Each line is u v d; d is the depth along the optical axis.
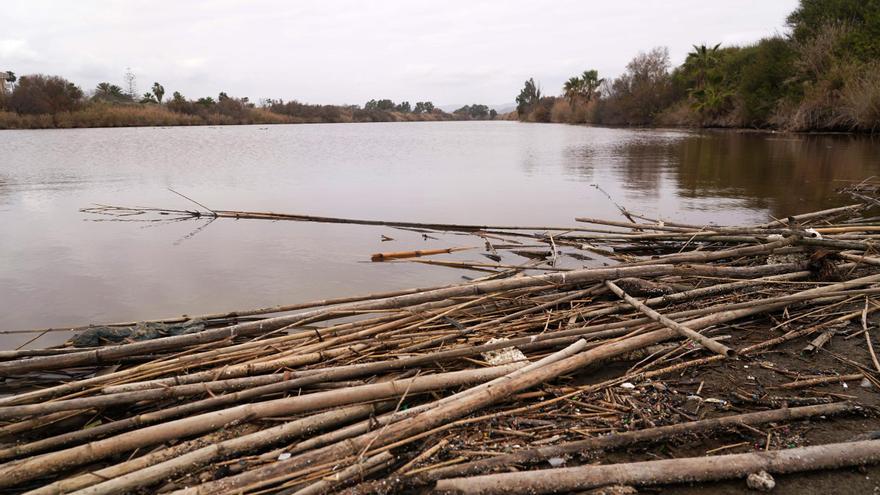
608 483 2.87
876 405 3.64
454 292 5.07
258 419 3.48
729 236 7.09
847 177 14.53
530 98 116.00
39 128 53.81
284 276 7.02
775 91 36.22
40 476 3.06
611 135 40.12
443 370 4.20
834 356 4.37
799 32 34.88
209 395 3.82
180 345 4.47
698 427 3.34
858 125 28.12
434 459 3.15
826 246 6.07
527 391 3.88
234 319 5.52
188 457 3.10
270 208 11.62
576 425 3.50
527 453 3.12
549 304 5.26
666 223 8.59
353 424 3.58
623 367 4.32
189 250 8.23
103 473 3.00
